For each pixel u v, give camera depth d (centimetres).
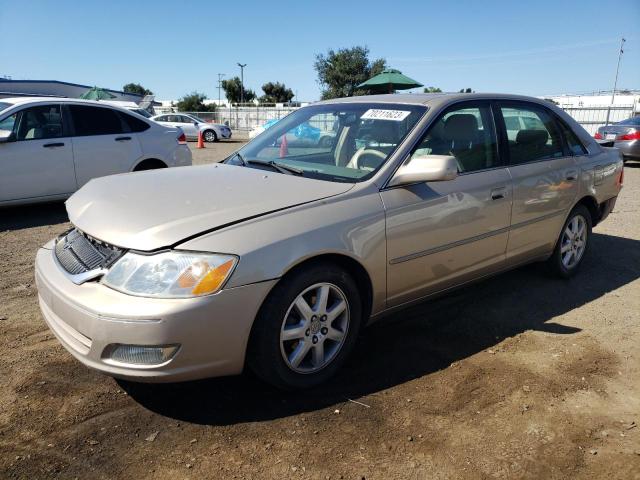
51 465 239
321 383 306
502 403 293
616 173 521
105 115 764
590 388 310
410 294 344
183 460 244
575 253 492
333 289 297
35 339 357
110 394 294
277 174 347
